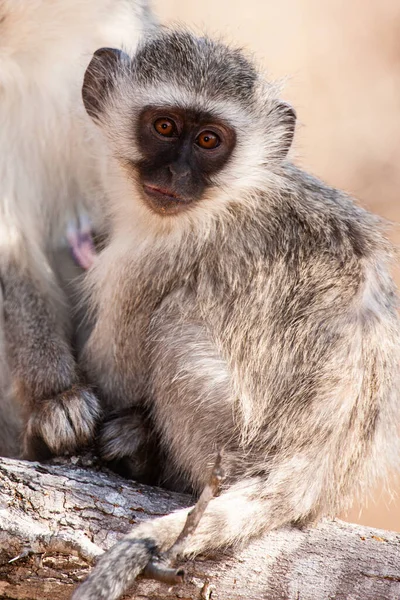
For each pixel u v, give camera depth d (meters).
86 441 11.07
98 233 12.56
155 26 13.12
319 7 26.09
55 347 12.09
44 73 12.38
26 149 12.64
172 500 9.87
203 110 11.20
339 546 9.66
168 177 11.10
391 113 26.14
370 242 11.38
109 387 11.52
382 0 26.45
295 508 10.02
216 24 25.42
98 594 8.56
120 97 11.62
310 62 26.17
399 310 11.53
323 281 10.98
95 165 12.69
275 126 11.63
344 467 10.76
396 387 11.32
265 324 10.86
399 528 20.38
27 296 12.45
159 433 10.94
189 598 9.17
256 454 10.52
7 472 9.57
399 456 11.41
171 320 10.88
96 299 11.77
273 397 10.72
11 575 9.09
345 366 10.73
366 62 26.39
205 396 10.60
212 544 9.35
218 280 10.96
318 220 11.27
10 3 11.69
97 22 12.30
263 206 11.27
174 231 11.15
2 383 12.38
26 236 12.66
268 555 9.49
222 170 11.23
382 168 25.77
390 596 9.28
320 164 25.66
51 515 9.39
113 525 9.47
